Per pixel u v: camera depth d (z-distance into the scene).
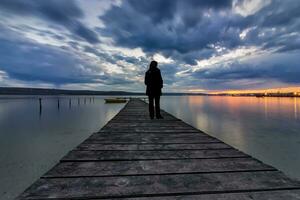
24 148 8.45
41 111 28.41
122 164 2.12
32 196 1.39
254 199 1.38
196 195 1.44
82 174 1.81
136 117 6.64
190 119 18.16
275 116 20.77
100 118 19.80
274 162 6.72
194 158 2.35
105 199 1.39
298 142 9.41
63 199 1.37
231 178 1.75
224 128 13.32
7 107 37.72
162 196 1.43
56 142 9.54
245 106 40.78
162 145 2.98
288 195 1.43
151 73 6.05
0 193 4.64
